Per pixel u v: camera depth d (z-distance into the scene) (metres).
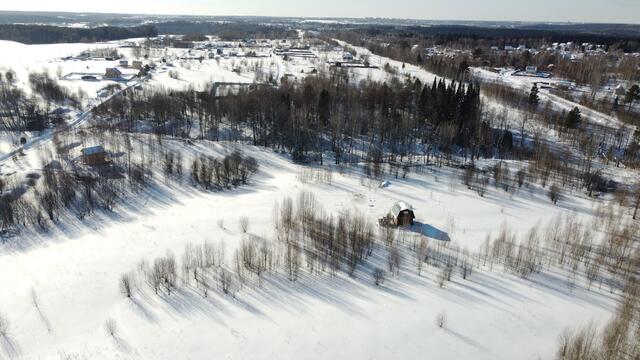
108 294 56.31
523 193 84.19
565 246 62.44
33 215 82.62
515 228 69.50
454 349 44.97
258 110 131.75
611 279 56.00
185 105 143.62
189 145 118.12
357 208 77.69
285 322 49.47
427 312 50.25
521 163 100.56
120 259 65.31
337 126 116.44
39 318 52.72
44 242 75.62
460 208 77.38
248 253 59.72
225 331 48.38
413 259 60.72
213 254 61.16
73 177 96.06
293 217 72.31
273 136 122.06
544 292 53.59
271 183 96.94
